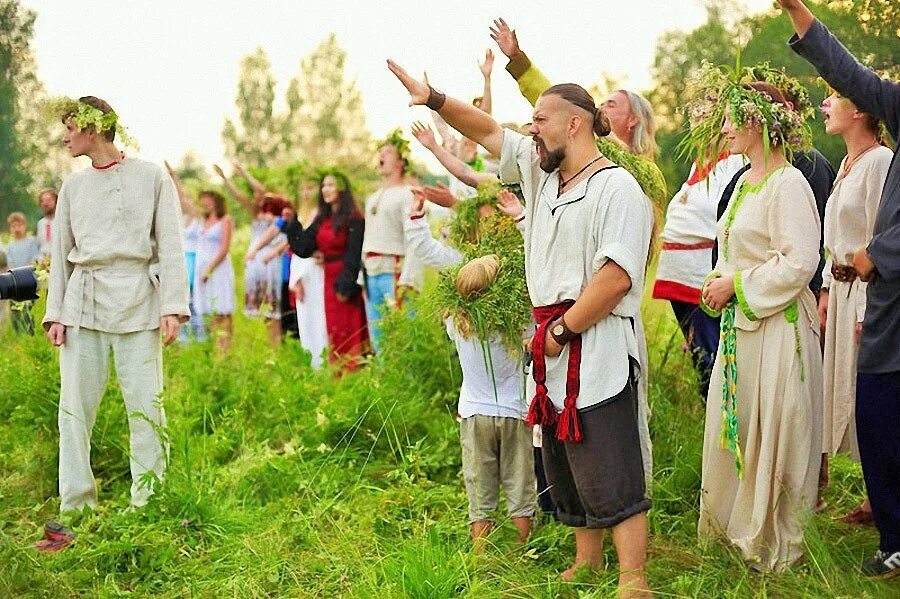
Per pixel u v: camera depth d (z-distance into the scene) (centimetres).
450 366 625
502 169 406
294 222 875
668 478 495
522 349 439
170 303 509
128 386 514
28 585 423
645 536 383
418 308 654
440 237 628
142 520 483
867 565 421
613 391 374
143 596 424
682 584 391
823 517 463
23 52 1362
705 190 561
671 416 543
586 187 377
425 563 399
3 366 667
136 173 511
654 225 451
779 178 418
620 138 517
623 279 366
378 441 589
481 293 438
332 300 866
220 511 497
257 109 4597
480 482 446
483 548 430
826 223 487
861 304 479
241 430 607
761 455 421
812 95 634
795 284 411
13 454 582
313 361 871
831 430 490
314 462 558
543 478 456
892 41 581
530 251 396
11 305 689
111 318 506
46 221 1085
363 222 872
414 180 887
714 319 558
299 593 418
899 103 418
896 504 414
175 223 515
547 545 446
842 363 487
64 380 509
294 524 482
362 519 479
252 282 1025
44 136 1376
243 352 811
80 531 471
